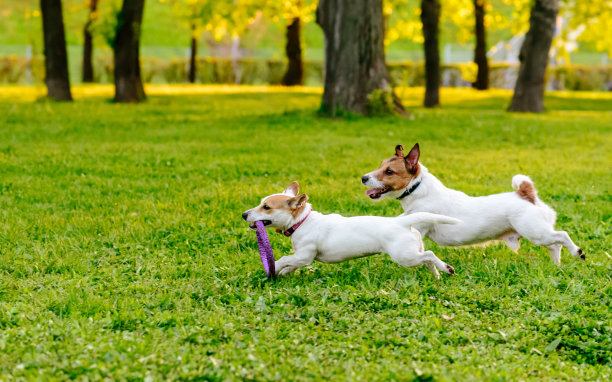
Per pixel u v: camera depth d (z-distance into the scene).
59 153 11.61
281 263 5.67
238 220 7.59
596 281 5.57
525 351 4.39
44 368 3.78
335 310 4.86
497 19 37.56
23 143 12.71
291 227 5.69
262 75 41.19
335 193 8.84
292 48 37.94
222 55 50.19
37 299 5.03
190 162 11.03
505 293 5.32
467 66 37.09
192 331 4.39
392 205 8.33
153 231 7.09
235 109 21.08
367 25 17.09
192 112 19.55
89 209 8.02
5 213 7.58
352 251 5.59
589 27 34.62
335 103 17.33
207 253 6.44
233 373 3.81
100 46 25.91
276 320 4.72
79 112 18.66
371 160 11.48
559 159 12.15
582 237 7.03
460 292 5.26
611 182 10.06
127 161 11.03
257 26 49.88
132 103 22.62
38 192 8.73
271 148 12.55
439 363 4.09
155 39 51.03
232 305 5.06
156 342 4.21
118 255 6.35
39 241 6.64
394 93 18.03
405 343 4.33
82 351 4.00
